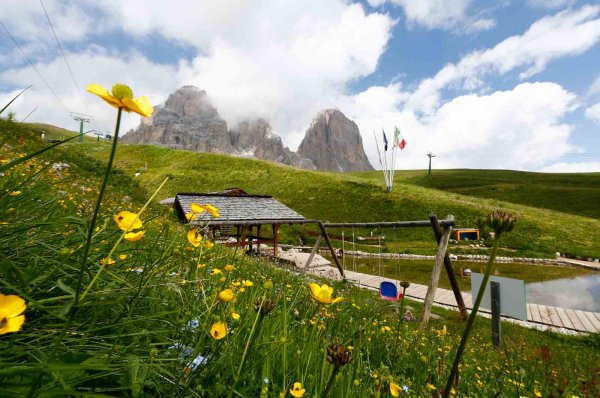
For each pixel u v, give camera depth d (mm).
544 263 28188
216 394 1154
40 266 1212
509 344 6262
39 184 1728
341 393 1364
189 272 1962
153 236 1934
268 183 54344
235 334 1471
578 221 40938
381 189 46812
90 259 1214
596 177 90000
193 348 1354
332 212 42594
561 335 9406
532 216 40500
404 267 23891
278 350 1587
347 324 3014
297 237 35281
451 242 33250
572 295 18438
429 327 5980
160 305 1458
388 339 3045
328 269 17297
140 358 1065
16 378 763
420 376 2162
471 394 2225
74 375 872
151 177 59969
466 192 77938
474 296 6430
